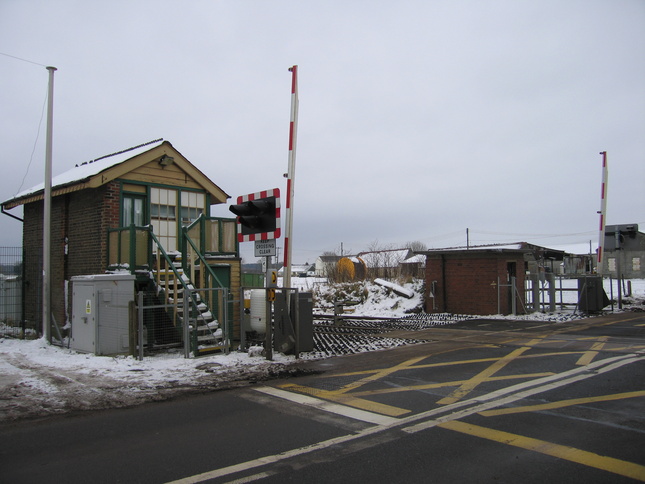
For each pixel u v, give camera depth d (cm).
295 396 708
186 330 1000
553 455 468
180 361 962
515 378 802
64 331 1335
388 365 934
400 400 675
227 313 1062
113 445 512
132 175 1330
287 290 1036
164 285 1165
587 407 627
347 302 1705
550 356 999
